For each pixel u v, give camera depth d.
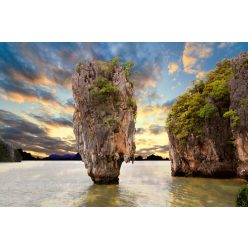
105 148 31.47
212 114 40.19
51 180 41.75
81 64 33.09
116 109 32.25
